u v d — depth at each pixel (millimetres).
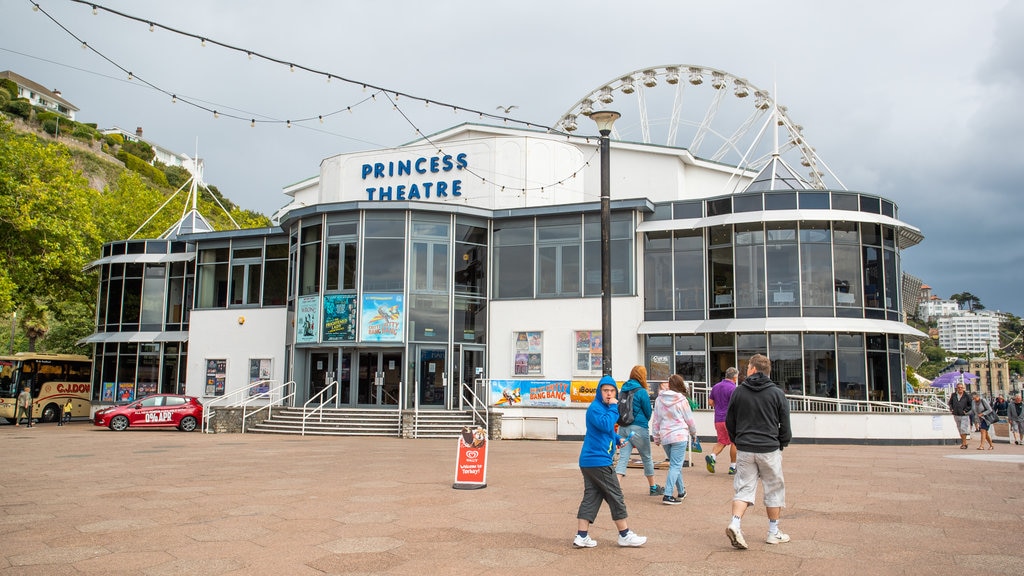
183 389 34125
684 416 10656
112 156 111312
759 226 27188
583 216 28922
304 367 28938
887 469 14773
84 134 108812
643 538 7715
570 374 28219
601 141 16578
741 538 7445
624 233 28469
